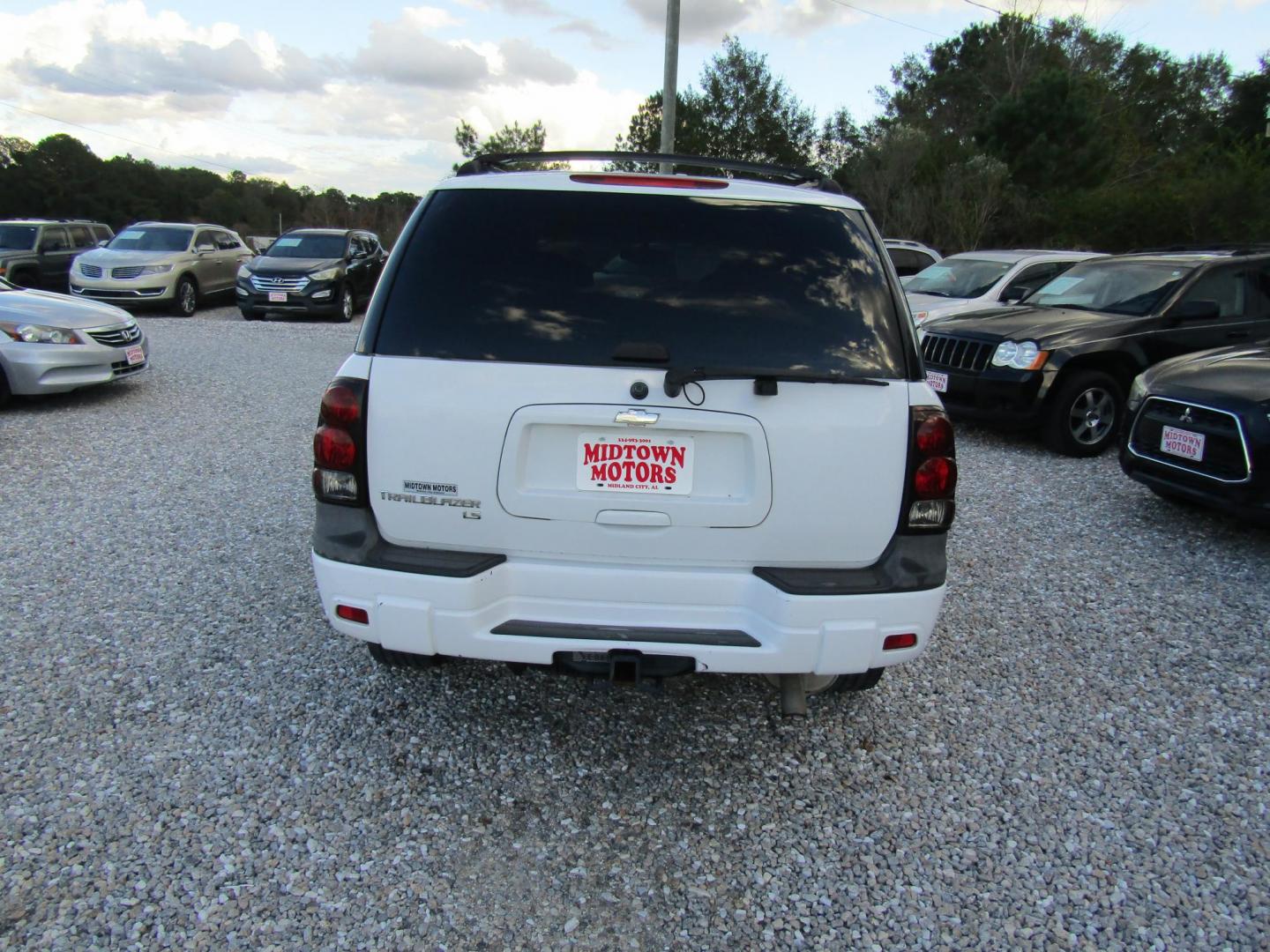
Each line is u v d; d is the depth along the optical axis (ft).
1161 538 17.71
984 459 23.97
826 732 10.41
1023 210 89.66
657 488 8.14
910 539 8.41
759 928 7.46
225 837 8.23
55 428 24.25
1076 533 17.88
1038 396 23.90
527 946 7.18
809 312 8.30
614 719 10.50
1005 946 7.35
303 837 8.29
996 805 9.18
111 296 52.75
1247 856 8.52
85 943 6.92
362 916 7.38
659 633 8.34
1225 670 12.26
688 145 107.86
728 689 11.27
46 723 9.92
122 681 10.87
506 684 11.14
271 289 51.88
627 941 7.27
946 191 90.79
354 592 8.30
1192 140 132.67
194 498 18.25
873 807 9.08
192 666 11.29
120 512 17.22
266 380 32.68
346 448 8.22
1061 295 28.02
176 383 31.65
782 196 8.81
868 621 8.23
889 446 8.16
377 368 8.20
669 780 9.41
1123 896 7.95
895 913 7.68
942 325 26.71
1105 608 14.20
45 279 60.90
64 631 12.14
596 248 8.41
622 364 8.00
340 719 10.24
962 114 143.33
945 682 11.68
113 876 7.64
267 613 12.91
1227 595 14.88
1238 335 25.63
